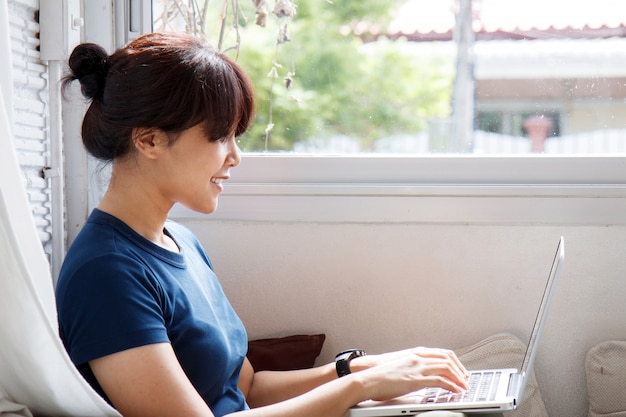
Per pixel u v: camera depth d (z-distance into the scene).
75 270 1.15
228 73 1.25
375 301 1.77
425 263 1.76
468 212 1.75
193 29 1.87
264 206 1.80
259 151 1.87
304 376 1.49
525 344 1.73
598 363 1.66
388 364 1.27
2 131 1.03
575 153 1.80
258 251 1.80
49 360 1.04
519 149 1.82
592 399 1.66
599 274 1.72
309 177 1.82
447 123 1.83
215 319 1.29
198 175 1.24
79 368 1.14
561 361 1.73
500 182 1.77
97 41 1.83
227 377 1.30
